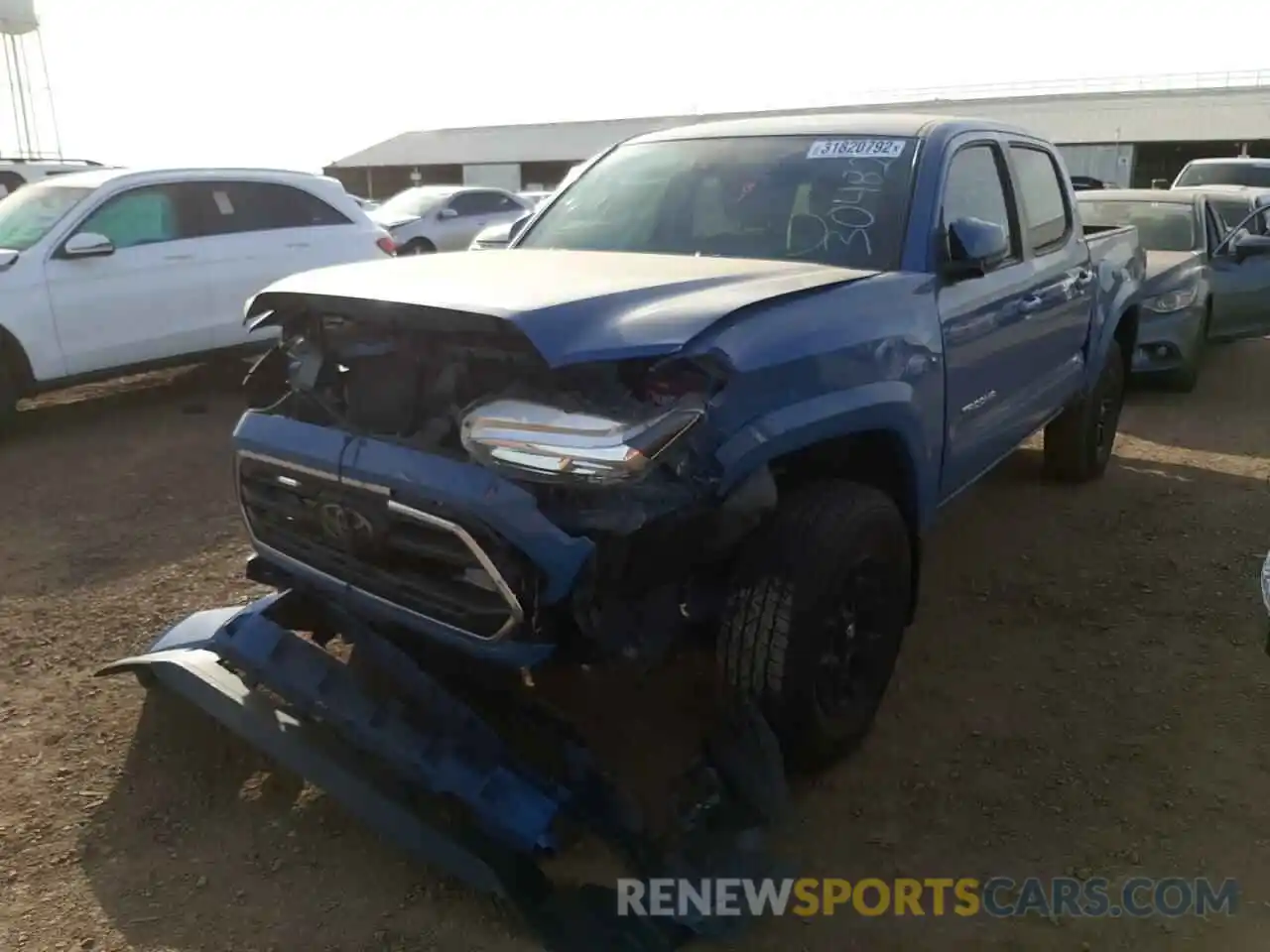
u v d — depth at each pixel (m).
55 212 7.56
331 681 2.91
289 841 3.02
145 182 7.91
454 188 18.42
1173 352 8.59
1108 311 5.66
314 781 2.87
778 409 2.82
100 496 5.94
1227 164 16.30
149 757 3.38
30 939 2.63
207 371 9.20
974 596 4.67
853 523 3.04
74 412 8.07
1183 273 8.62
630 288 2.88
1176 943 2.69
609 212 4.20
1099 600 4.64
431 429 2.80
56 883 2.84
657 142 4.50
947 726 3.63
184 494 5.98
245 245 8.35
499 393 2.73
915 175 3.79
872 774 3.35
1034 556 5.12
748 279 3.16
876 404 3.14
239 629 3.06
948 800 3.23
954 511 5.74
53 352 7.35
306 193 8.90
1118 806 3.21
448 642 2.75
